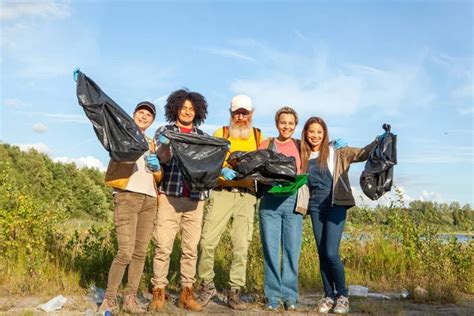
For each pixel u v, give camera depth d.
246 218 6.32
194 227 6.17
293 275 6.38
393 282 8.50
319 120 6.34
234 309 6.25
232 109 6.37
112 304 5.88
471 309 6.68
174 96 6.28
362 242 10.00
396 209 9.91
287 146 6.50
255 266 8.38
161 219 6.09
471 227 9.33
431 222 9.59
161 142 5.80
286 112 6.45
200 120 6.39
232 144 6.39
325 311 6.23
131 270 5.99
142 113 6.09
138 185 5.86
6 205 8.34
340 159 6.30
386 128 6.29
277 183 6.11
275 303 6.29
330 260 6.20
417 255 9.02
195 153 5.81
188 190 6.09
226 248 9.09
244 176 6.06
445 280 8.02
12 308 6.06
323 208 6.29
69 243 8.18
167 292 7.09
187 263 6.20
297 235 6.38
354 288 7.78
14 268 7.39
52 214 8.65
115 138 5.54
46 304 6.05
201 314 5.93
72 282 7.12
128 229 5.87
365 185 6.07
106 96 5.68
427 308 6.72
